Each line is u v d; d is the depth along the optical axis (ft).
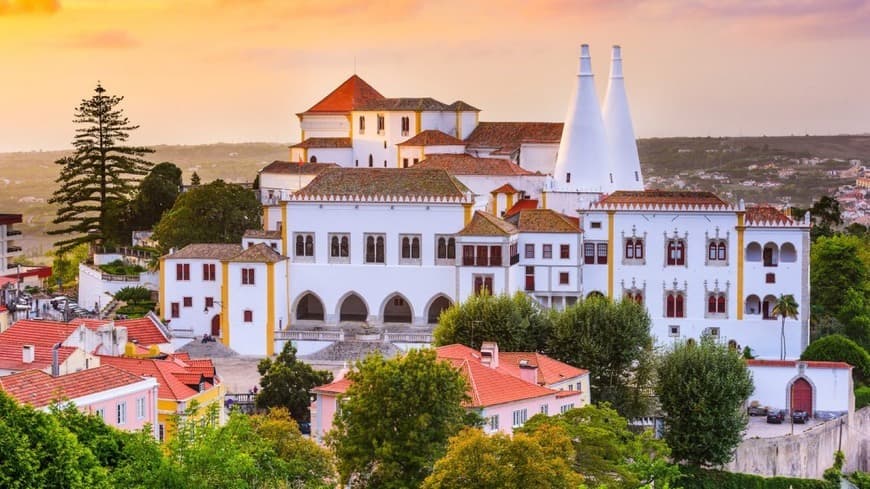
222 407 518.37
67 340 526.16
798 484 602.03
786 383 644.27
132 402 449.48
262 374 585.63
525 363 541.34
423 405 434.71
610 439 451.94
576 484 393.09
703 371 582.35
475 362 515.09
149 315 639.35
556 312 641.40
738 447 593.42
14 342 526.57
